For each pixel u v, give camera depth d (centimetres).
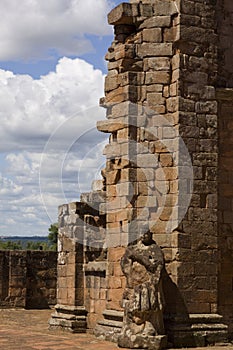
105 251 2312
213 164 2077
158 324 1903
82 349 1867
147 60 2105
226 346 1961
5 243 6347
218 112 2150
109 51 2188
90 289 2341
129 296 1948
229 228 2134
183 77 2069
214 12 2141
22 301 3434
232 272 2122
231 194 2144
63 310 2400
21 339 2064
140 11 2139
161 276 1945
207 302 2017
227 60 2200
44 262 3538
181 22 2084
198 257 2022
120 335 1911
